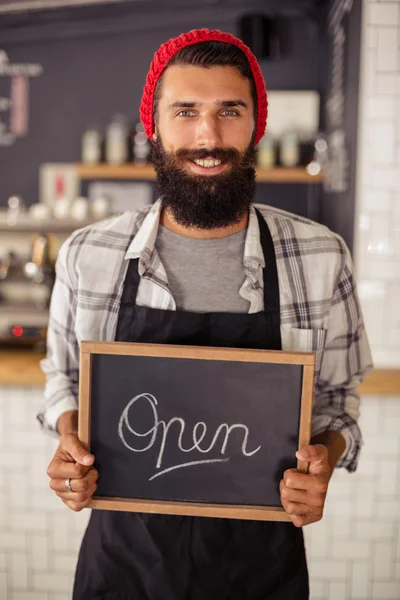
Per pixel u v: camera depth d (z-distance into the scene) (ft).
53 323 4.89
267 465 4.14
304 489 3.95
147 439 4.17
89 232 4.78
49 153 14.52
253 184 4.43
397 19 8.34
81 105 14.38
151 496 4.19
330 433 4.61
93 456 4.07
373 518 8.18
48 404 4.80
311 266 4.61
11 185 14.64
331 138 12.14
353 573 8.27
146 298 4.49
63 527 8.41
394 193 8.49
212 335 4.40
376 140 8.45
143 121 4.64
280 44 13.89
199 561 4.40
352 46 9.31
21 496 8.42
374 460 8.12
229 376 4.11
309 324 4.53
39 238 11.14
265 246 4.57
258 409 4.12
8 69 14.35
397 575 8.22
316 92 13.89
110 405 4.16
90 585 4.56
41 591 8.49
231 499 4.17
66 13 14.01
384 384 7.86
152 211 4.65
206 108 4.09
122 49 14.20
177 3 13.76
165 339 4.41
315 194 14.16
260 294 4.46
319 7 13.56
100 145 13.64
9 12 14.02
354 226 8.68
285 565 4.47
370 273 8.53
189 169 4.15
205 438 4.15
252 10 13.69
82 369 4.12
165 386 4.13
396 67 8.39
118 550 4.48
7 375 8.20
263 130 4.67
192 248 4.47
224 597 4.43
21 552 8.47
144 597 4.45
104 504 4.17
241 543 4.42
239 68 4.15
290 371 4.09
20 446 8.38
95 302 4.57
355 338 4.80
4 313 11.28
